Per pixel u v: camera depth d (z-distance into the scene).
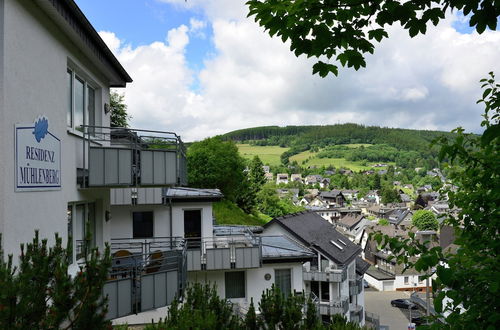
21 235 5.84
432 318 3.96
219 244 19.27
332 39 3.92
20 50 5.87
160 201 17.64
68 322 4.28
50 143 6.94
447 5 3.35
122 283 8.38
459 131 4.93
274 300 10.98
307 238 25.11
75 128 8.87
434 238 5.12
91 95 10.22
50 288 4.12
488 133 2.82
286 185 199.50
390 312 47.97
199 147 49.09
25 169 5.98
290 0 3.68
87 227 4.98
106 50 9.34
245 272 18.14
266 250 19.00
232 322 10.40
